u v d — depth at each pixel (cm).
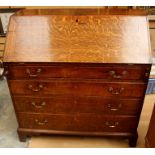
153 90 231
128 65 137
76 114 166
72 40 144
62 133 177
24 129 178
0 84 253
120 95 152
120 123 167
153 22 209
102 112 162
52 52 142
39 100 161
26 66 144
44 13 155
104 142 182
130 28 144
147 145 164
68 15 149
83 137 186
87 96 155
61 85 151
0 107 221
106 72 142
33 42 146
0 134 191
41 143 182
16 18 149
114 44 142
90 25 146
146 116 203
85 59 138
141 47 140
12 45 146
